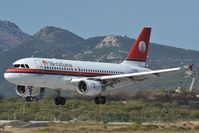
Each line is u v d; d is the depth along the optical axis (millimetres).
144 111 161875
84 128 112938
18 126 119938
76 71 112812
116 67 124125
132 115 159750
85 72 114938
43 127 117750
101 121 152625
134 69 128250
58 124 128375
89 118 160125
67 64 111688
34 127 119125
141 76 117500
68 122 141250
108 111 163875
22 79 105500
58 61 110688
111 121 154750
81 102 173250
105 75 119750
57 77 109312
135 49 130000
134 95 161750
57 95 116562
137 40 130625
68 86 111875
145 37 131375
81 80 110375
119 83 120375
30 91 109938
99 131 106250
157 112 160375
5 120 159750
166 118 156000
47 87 110625
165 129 110062
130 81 121125
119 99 157875
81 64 114938
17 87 110688
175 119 154750
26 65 106062
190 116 158125
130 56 129250
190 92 171375
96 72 117625
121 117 158875
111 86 120062
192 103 166125
